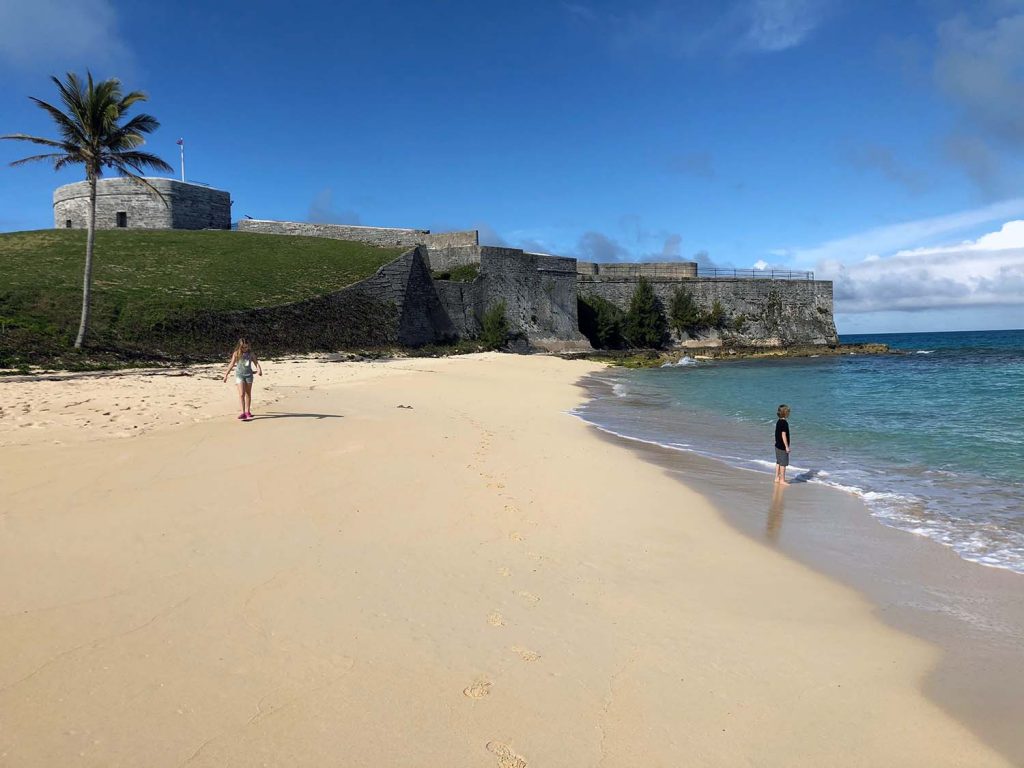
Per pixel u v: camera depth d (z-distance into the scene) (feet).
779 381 111.14
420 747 11.75
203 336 97.19
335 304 122.31
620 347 201.16
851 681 15.29
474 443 41.96
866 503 32.63
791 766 11.99
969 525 28.89
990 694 14.85
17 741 11.05
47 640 14.38
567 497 30.89
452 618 17.20
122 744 11.18
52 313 87.76
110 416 40.29
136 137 83.87
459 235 175.42
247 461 31.14
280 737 11.66
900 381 108.78
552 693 13.94
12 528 20.89
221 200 187.01
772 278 226.17
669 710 13.61
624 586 20.58
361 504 26.37
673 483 36.09
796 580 22.00
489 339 156.66
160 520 22.53
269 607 16.84
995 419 61.87
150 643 14.60
